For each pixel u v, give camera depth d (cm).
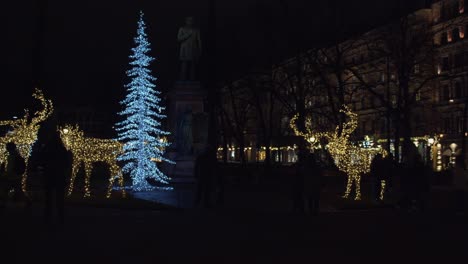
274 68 5734
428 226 1808
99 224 1719
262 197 2933
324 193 3303
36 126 2692
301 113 5109
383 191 2967
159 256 1148
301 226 1758
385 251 1252
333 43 5109
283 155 9975
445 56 7919
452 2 7919
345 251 1245
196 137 3700
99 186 3481
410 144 2538
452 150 6931
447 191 3847
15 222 1734
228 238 1447
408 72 4928
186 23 3853
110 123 8762
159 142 3278
